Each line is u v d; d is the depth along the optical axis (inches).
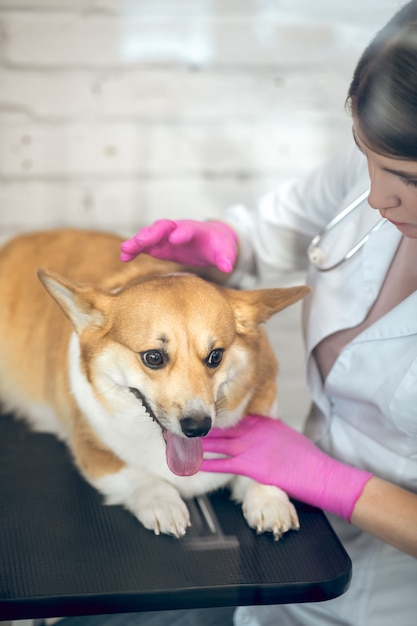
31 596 35.9
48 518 43.2
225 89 81.7
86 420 47.1
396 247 46.1
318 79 83.1
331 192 52.1
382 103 33.3
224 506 45.8
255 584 38.0
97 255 58.1
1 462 49.9
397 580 47.0
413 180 34.9
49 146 79.5
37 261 60.2
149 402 43.8
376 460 47.3
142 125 80.8
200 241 47.6
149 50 79.0
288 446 45.0
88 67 78.1
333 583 38.8
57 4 75.5
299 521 43.8
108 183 81.8
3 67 76.4
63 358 52.2
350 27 81.7
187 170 83.1
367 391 45.7
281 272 57.8
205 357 43.8
